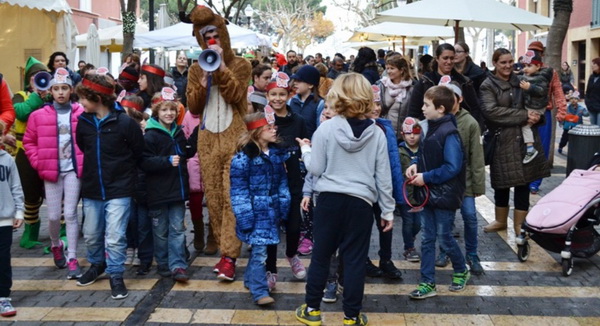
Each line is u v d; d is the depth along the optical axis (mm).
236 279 6695
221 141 6680
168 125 6645
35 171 7574
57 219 6902
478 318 5656
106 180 6188
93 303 6062
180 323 5602
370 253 7473
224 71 6539
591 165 7371
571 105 15812
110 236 6156
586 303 5973
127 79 9258
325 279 5402
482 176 6645
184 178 6625
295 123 7086
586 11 32125
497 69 7574
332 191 5195
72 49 14641
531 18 9648
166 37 16547
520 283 6496
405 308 5887
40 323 5613
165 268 6793
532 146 7633
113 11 37406
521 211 7898
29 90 8172
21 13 14188
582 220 6836
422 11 9555
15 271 6996
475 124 6621
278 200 5988
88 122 6223
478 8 9562
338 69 14695
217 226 6793
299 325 5539
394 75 8578
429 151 5898
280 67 16094
